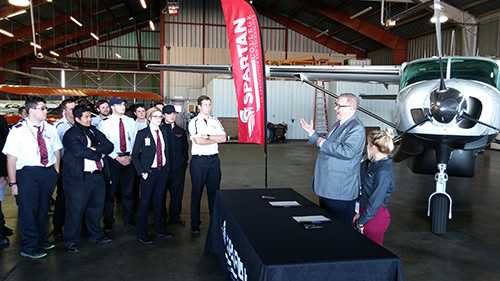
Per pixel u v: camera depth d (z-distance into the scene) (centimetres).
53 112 1059
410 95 470
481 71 510
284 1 2222
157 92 2877
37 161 346
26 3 835
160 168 393
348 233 210
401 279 173
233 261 238
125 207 452
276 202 282
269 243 193
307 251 182
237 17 361
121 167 441
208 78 2475
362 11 1739
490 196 637
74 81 2802
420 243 406
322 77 832
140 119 496
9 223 457
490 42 1411
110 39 2817
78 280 306
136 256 358
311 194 648
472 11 1467
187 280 308
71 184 361
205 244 358
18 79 2606
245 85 369
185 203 567
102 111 494
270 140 1636
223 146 1471
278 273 163
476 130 430
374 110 1641
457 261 358
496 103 438
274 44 2519
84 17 2173
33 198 347
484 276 326
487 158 1152
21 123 346
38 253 351
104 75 2836
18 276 311
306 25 2492
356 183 286
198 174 414
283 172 880
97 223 391
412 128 459
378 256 176
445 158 454
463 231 448
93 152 365
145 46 2880
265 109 369
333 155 278
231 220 246
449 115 420
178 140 448
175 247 382
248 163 1021
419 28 1838
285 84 1717
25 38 2059
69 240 369
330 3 1975
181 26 2447
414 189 692
